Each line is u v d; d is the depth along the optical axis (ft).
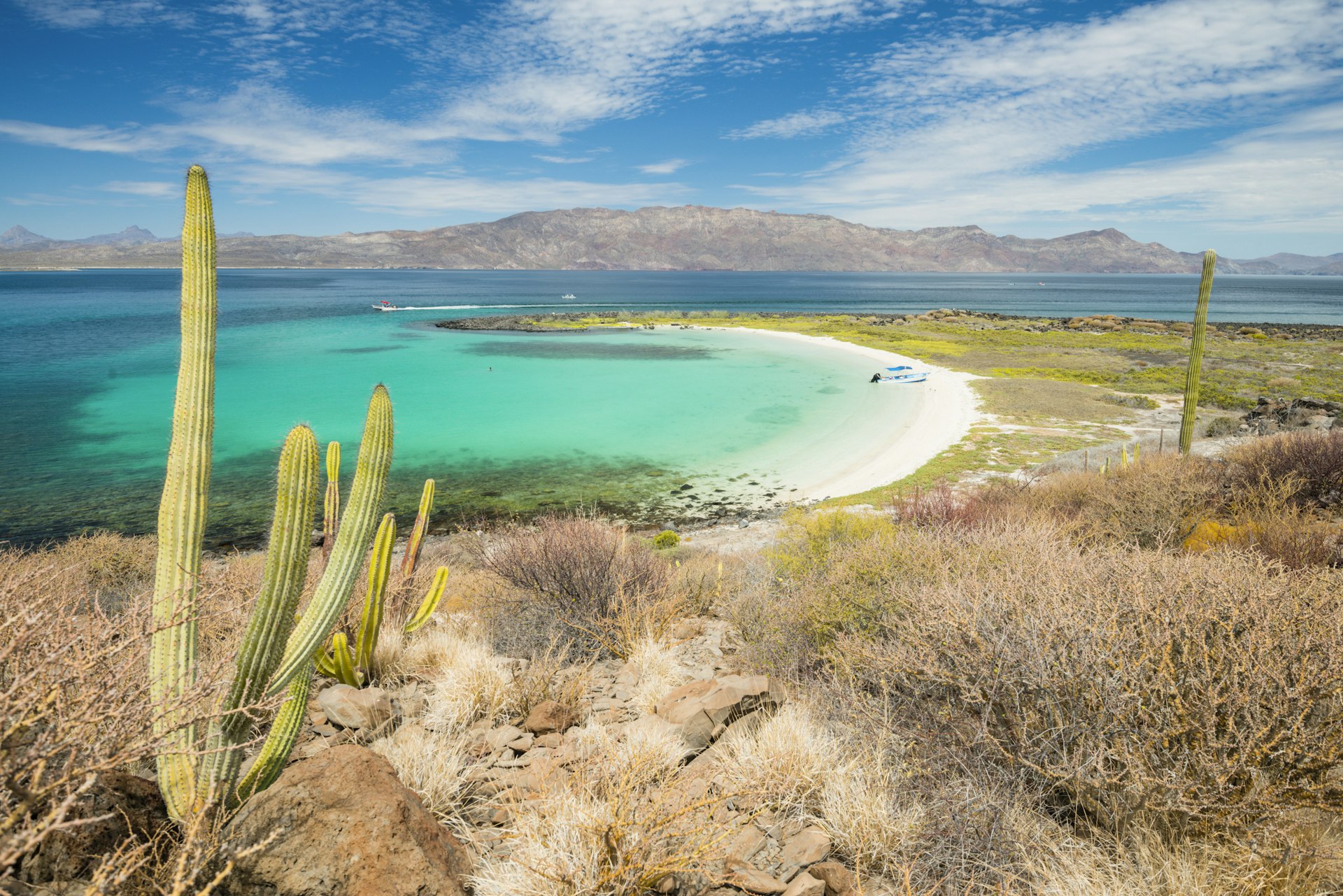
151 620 8.16
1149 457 43.01
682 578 26.86
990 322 321.11
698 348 220.23
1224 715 9.12
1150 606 10.75
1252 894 8.14
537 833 8.95
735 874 8.90
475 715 13.99
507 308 417.90
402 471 84.48
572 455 92.12
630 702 14.98
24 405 125.29
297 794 8.35
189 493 8.49
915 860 9.13
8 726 5.66
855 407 122.83
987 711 10.19
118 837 7.47
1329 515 29.43
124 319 318.04
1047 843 9.01
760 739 11.72
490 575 24.08
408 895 7.75
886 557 17.44
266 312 374.63
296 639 9.52
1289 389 134.21
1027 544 19.08
